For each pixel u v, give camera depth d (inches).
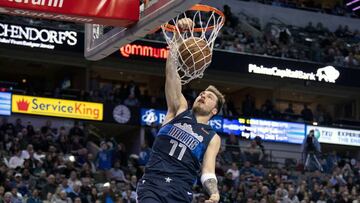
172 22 350.9
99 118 1280.8
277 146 1393.9
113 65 1424.7
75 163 1034.1
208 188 273.3
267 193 1022.4
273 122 1391.5
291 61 1435.8
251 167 1175.0
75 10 359.3
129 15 358.9
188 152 277.3
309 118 1464.1
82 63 1403.8
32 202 823.7
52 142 1077.1
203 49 309.9
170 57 297.1
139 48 1349.7
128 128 1339.8
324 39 1542.8
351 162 1310.3
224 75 1472.7
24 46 1252.5
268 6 1608.0
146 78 1541.6
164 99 1339.8
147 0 353.4
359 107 1592.0
